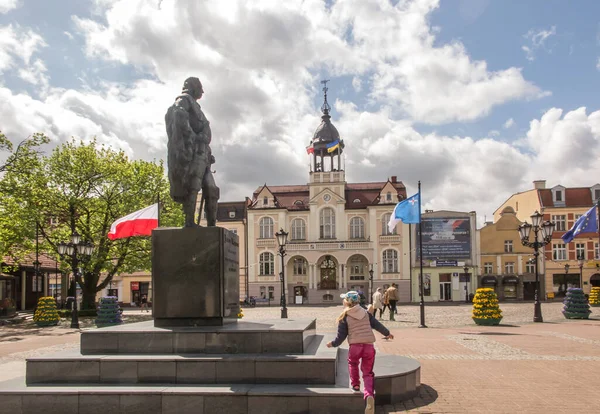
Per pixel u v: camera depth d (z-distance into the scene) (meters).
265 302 60.72
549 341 17.69
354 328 8.02
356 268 62.72
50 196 35.78
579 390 9.87
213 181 11.85
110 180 37.28
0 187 32.84
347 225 63.28
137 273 63.34
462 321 28.28
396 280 60.97
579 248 59.75
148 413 7.96
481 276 60.47
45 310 29.58
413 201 27.27
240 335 9.04
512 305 46.41
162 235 10.42
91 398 8.06
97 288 38.78
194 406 7.91
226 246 10.54
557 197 61.34
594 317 29.45
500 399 9.20
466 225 60.91
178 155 10.91
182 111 11.11
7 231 34.72
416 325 25.86
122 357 8.77
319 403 7.82
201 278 10.24
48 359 8.75
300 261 63.31
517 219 61.00
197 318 10.17
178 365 8.58
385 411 8.48
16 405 8.17
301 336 8.91
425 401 9.11
